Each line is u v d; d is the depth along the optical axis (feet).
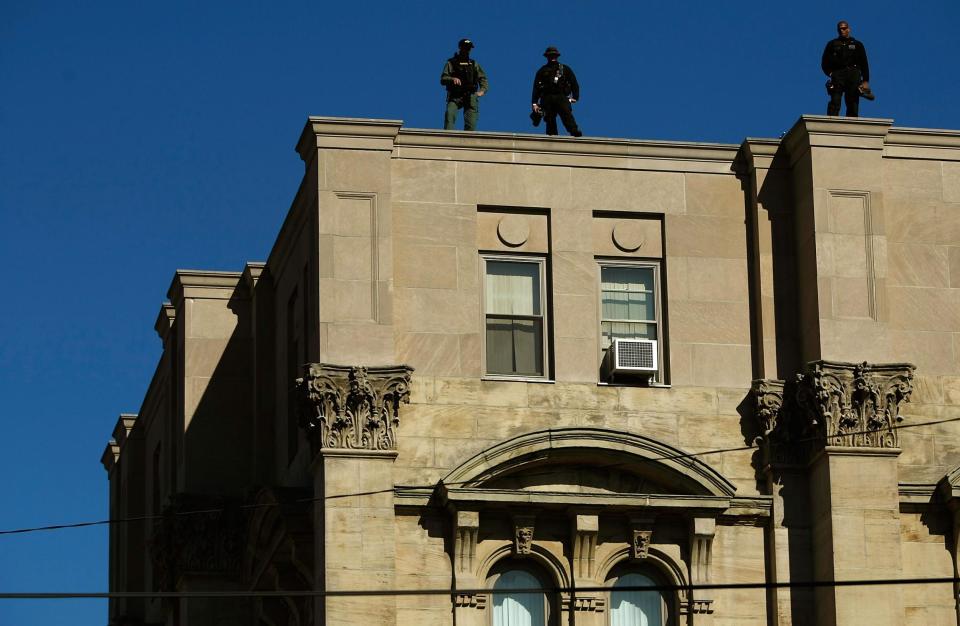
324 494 154.10
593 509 156.97
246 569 181.68
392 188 162.09
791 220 166.09
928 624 159.53
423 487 156.15
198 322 190.49
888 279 165.17
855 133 165.27
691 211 165.78
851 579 156.66
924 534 161.07
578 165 164.96
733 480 161.17
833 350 161.07
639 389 161.48
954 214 167.63
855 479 158.51
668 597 158.92
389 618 152.66
